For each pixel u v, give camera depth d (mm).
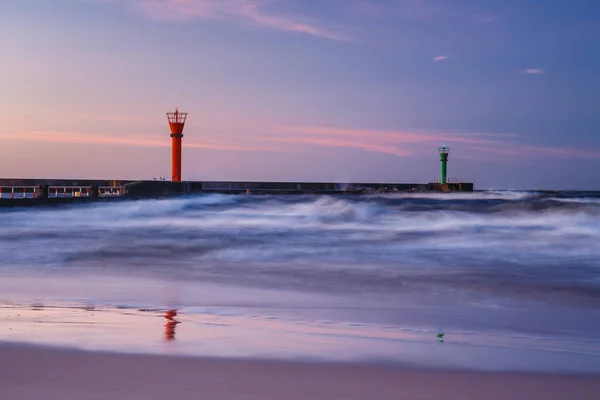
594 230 25375
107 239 22344
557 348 7309
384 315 9367
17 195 67812
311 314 9367
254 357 6570
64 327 7934
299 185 94500
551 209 35594
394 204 46969
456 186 89688
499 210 37500
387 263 15672
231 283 12422
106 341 7164
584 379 5961
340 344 7297
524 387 5691
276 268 14695
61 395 5102
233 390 5379
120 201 46500
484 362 6559
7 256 16859
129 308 9594
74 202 42844
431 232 25266
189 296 10828
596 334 8219
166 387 5406
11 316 8680
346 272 14000
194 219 35625
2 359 6273
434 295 11102
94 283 12250
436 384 5723
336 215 34969
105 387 5352
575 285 12133
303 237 23406
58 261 15922
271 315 9234
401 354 6863
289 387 5516
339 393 5379
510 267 14867
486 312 9688
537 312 9703
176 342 7195
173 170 59906
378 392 5438
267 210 43125
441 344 7430
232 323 8508
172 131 59531
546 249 18594
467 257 16844
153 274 13633
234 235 24391
